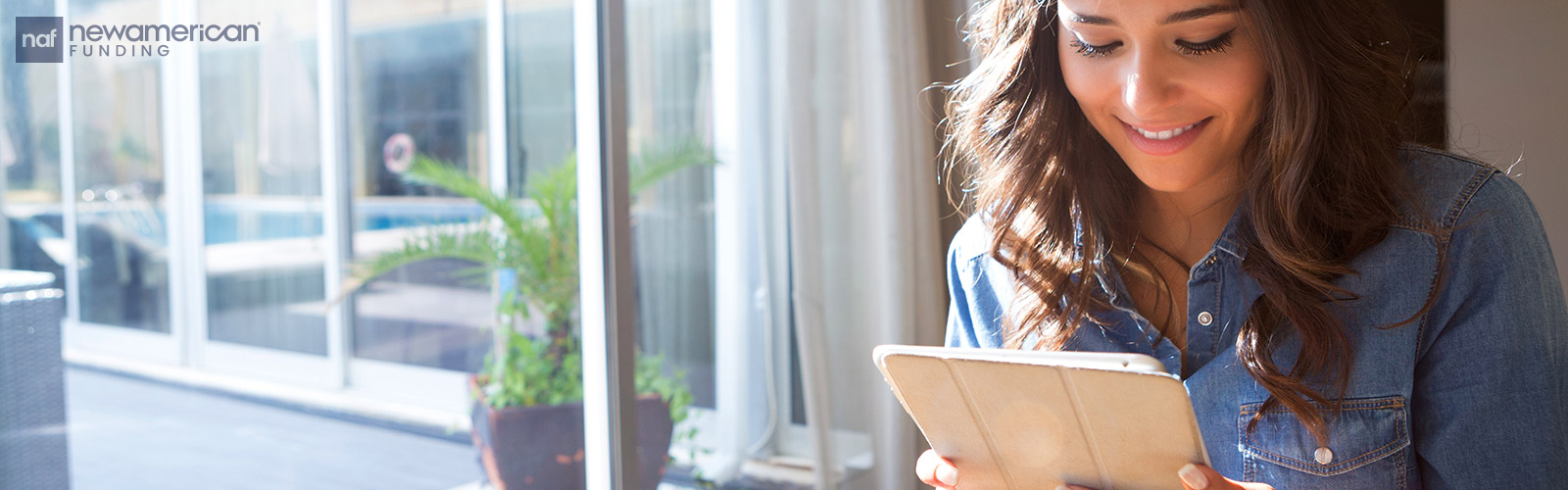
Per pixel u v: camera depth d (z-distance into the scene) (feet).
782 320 9.52
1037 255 3.11
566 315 9.84
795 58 8.55
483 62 10.88
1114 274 3.06
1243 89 2.49
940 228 8.78
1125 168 3.06
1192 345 2.96
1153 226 3.10
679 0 9.50
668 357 9.79
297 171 10.82
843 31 8.64
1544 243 2.60
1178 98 2.50
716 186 9.66
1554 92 6.48
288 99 10.69
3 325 8.04
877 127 8.37
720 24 9.41
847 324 8.87
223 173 10.42
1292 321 2.67
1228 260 2.86
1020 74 3.06
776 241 9.46
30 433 8.27
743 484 9.75
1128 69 2.54
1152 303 3.09
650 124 9.52
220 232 10.43
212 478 10.00
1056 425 2.38
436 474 10.74
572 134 10.59
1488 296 2.55
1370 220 2.61
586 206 7.63
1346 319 2.69
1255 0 2.36
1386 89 2.69
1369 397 2.67
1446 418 2.62
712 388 9.89
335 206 11.04
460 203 10.87
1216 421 2.90
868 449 8.85
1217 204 2.94
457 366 11.34
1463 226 2.58
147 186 9.82
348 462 10.67
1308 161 2.51
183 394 10.18
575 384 9.74
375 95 11.02
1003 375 2.35
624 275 7.17
